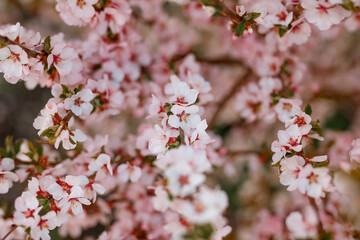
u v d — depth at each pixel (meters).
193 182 0.48
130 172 0.57
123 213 0.63
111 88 0.58
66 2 0.56
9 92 0.93
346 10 0.54
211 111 0.71
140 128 0.60
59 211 0.54
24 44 0.54
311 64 0.75
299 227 0.56
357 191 0.53
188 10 0.67
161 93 0.59
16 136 0.93
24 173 0.57
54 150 0.60
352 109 0.82
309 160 0.54
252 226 0.72
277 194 0.74
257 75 0.67
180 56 0.70
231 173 0.69
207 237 0.49
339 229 0.57
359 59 0.78
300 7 0.55
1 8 0.76
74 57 0.55
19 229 0.57
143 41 0.67
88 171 0.56
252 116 0.62
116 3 0.58
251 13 0.54
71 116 0.54
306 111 0.55
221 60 0.72
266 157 0.66
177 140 0.53
